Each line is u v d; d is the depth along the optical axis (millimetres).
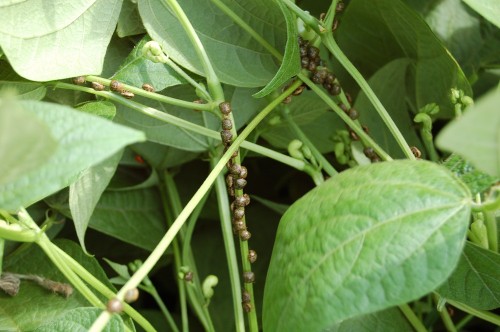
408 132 557
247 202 483
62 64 464
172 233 444
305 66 500
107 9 481
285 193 624
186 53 492
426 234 385
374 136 544
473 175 428
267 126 535
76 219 476
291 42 462
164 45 489
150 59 470
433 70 541
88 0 474
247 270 484
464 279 458
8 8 449
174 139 529
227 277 592
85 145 354
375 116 546
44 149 340
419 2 587
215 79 483
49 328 433
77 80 476
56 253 449
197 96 520
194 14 502
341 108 516
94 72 473
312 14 566
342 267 392
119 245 576
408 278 382
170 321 535
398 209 392
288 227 425
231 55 507
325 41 497
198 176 596
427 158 567
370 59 578
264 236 599
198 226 604
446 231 384
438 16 590
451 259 381
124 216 560
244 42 510
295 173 616
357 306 385
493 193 453
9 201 376
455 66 519
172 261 574
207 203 589
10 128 332
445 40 591
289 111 541
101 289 458
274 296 420
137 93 479
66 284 490
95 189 491
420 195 392
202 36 502
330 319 387
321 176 509
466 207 387
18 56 449
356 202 401
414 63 557
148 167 581
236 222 482
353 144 534
